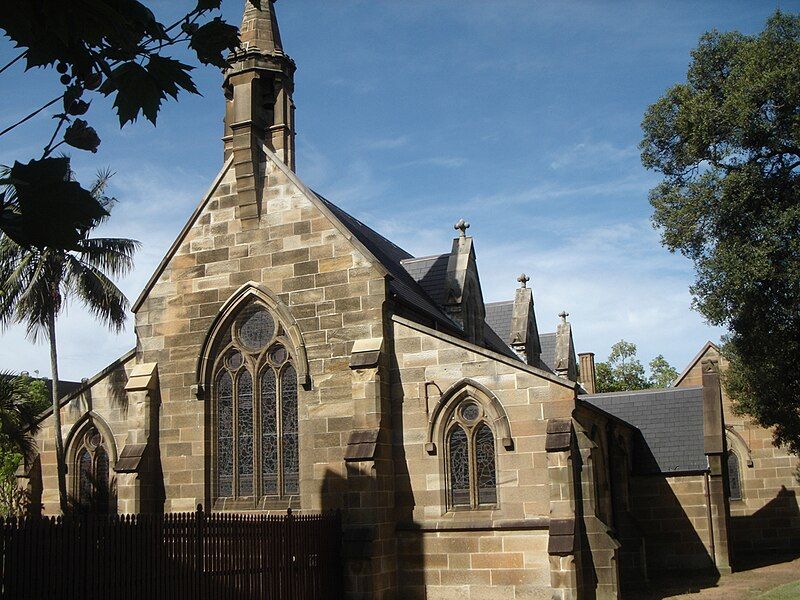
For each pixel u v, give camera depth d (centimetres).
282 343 2766
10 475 3088
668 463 3759
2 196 477
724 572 3547
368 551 2423
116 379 3008
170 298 2927
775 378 3316
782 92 2934
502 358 2538
